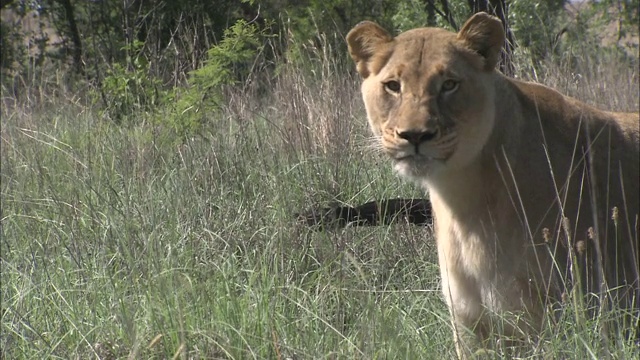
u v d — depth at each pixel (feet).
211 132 45.06
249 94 51.62
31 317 29.12
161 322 26.40
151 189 37.81
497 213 26.61
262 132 46.09
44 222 36.60
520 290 26.37
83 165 40.70
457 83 26.53
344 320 28.04
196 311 27.02
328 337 26.27
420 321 29.12
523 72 55.62
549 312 25.72
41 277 31.19
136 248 32.12
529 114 27.48
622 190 27.58
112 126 50.03
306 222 35.63
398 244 34.76
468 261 27.02
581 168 27.22
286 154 42.93
